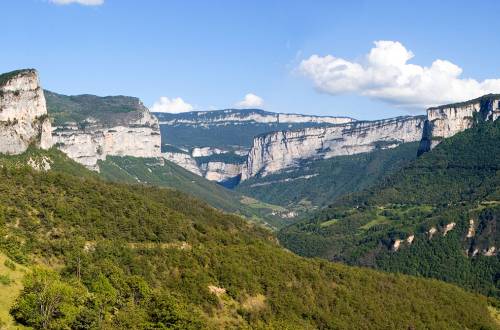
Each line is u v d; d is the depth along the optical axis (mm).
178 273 169875
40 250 151625
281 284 188250
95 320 124312
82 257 151750
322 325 180625
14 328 115562
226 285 174125
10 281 128375
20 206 168750
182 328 134125
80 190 195875
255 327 159375
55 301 123312
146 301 142250
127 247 170500
